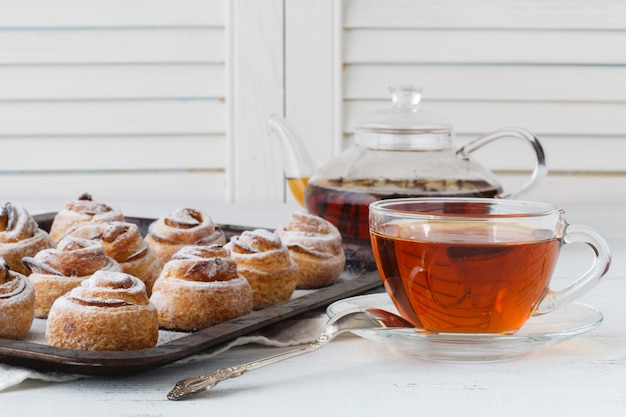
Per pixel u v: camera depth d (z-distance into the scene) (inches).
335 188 50.9
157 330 39.2
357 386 36.6
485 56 68.7
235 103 69.2
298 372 37.6
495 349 37.3
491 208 40.0
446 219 37.9
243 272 44.3
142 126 69.9
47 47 68.6
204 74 69.5
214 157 70.7
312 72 68.8
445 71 69.1
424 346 37.3
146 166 70.7
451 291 37.7
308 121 69.3
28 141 69.9
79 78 69.2
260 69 68.8
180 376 37.1
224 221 58.2
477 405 35.6
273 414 34.9
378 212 39.1
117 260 45.0
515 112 69.7
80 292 38.9
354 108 69.7
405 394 36.2
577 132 69.8
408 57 68.7
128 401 35.6
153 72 69.4
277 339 39.7
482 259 37.4
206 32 69.1
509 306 37.8
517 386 36.7
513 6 68.2
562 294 39.6
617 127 69.7
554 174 71.1
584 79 69.0
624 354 39.0
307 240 47.2
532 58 68.8
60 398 35.8
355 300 40.7
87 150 70.3
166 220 48.4
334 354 39.0
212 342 37.8
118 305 38.5
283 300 44.8
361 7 68.1
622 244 53.8
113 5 68.2
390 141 51.6
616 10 68.2
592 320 38.8
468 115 69.7
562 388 36.6
